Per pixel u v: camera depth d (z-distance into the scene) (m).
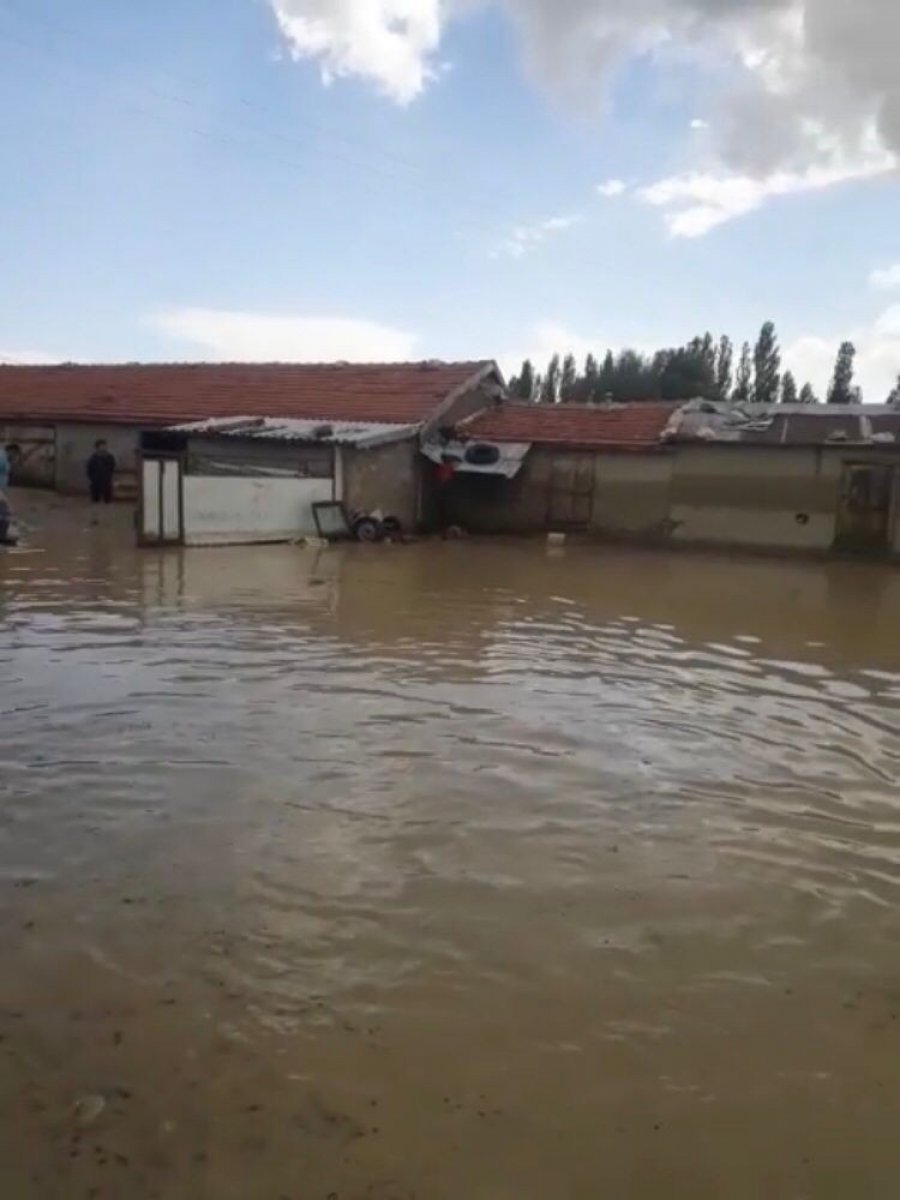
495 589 13.41
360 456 20.28
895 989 3.60
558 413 24.50
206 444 20.55
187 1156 2.65
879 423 21.83
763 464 20.84
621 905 4.16
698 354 47.91
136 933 3.77
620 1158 2.72
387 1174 2.62
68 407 26.17
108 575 12.99
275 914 3.96
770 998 3.52
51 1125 2.75
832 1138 2.83
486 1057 3.13
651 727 6.80
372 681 7.74
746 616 11.85
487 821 4.99
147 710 6.65
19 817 4.79
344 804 5.13
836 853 4.79
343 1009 3.35
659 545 21.52
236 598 11.53
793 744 6.55
